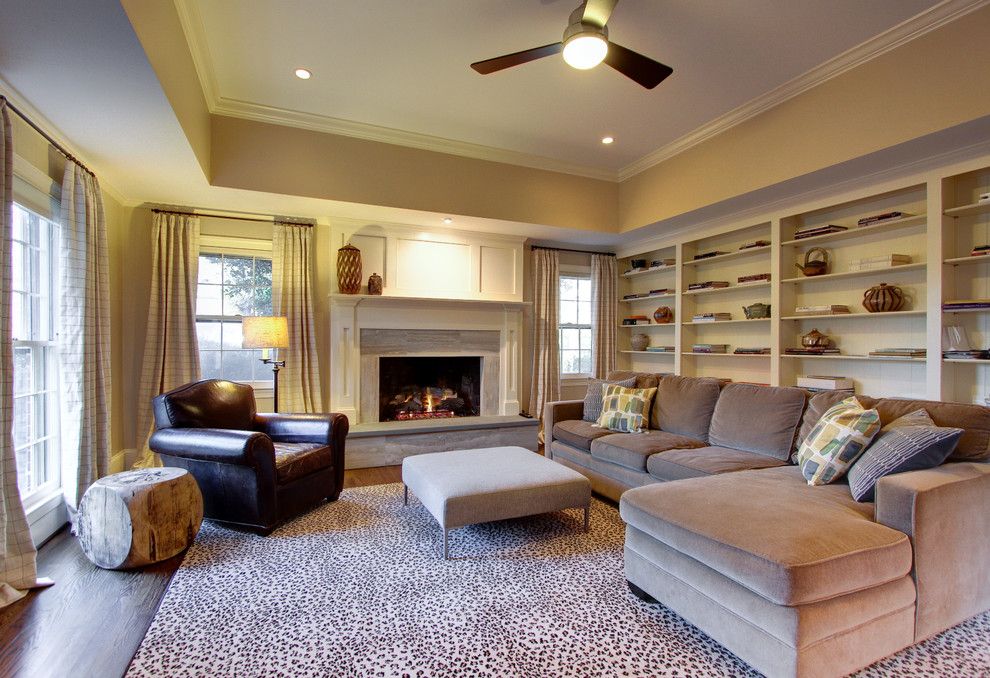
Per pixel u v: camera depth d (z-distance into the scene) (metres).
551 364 5.71
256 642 1.79
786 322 4.22
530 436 5.00
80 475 2.89
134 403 4.14
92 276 3.06
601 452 3.38
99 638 1.81
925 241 3.42
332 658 1.70
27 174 2.56
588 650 1.76
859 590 1.57
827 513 1.79
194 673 1.62
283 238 4.54
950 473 1.86
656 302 5.92
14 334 2.65
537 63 3.21
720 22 2.80
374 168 4.22
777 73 3.35
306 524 2.96
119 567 2.34
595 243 5.92
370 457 4.34
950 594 1.79
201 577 2.28
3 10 1.70
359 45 3.03
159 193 3.92
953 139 2.87
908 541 1.68
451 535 2.79
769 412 2.91
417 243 5.04
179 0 2.54
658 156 4.72
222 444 2.74
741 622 1.62
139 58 2.03
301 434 3.38
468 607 2.04
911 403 2.33
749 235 4.79
